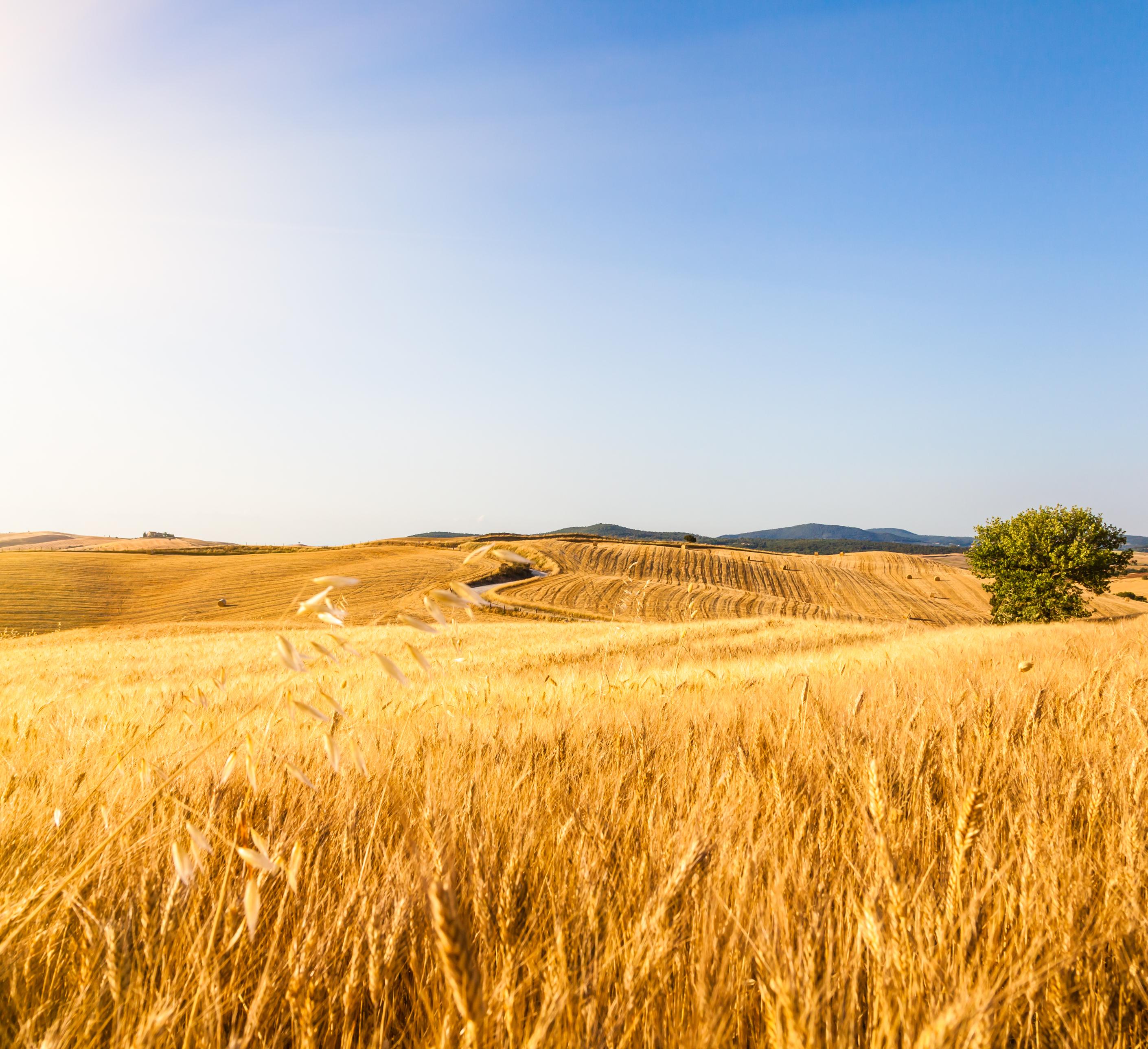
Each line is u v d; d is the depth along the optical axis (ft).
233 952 5.11
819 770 9.34
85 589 205.26
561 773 9.48
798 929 4.85
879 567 256.52
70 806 7.73
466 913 5.51
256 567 233.14
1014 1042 4.38
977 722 11.45
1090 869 5.97
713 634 93.56
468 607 4.74
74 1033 4.33
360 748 10.09
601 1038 4.01
